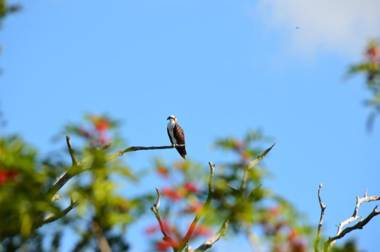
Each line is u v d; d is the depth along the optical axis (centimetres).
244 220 1294
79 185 1344
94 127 1355
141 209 1373
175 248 1418
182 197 1351
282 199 1318
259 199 1323
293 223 1291
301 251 1274
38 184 1304
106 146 1362
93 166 1339
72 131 1339
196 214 1344
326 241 1639
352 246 1205
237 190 1339
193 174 1354
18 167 1230
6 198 1243
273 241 1281
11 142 1255
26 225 1294
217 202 1340
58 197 1562
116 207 1363
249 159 1335
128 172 1348
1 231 1420
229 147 1334
